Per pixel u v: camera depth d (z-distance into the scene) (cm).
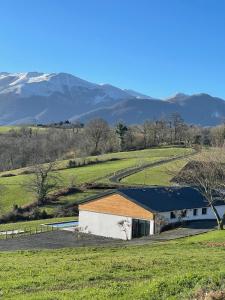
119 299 1562
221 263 2525
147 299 1545
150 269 2300
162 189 6725
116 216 6097
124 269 2323
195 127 17575
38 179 9050
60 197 9012
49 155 15538
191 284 1694
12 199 9050
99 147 15950
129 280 2027
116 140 16050
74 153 15762
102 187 9544
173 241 4662
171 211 6000
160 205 6019
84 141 16150
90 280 2045
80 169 11662
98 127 16200
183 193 6712
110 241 5416
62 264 2584
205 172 5822
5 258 3234
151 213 5797
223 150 6381
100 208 6234
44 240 5394
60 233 5962
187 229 5697
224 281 1673
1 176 11606
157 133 16562
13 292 1819
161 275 2109
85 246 4806
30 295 1708
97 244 5059
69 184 9838
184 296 1525
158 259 2686
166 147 15425
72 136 17000
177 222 6103
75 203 8350
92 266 2447
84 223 6353
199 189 6259
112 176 10594
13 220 7838
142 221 5900
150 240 4966
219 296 1455
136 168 11412
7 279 2125
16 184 9956
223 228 5469
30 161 14825
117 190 6150
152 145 16238
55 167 11431
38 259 2975
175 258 2753
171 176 10062
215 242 4166
